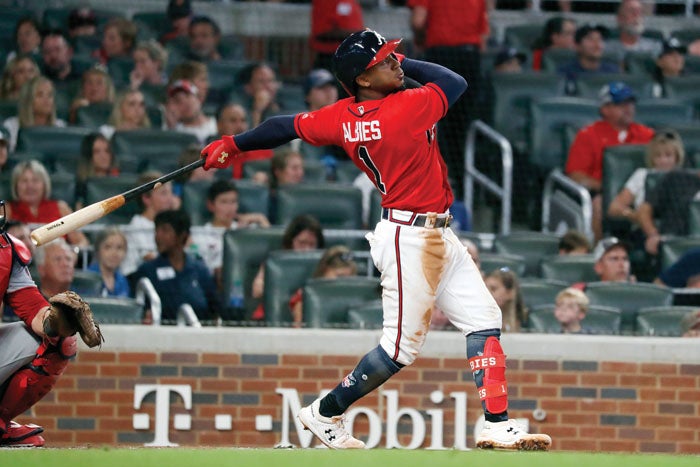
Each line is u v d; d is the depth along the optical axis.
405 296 21.08
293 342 31.73
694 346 32.16
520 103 43.81
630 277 36.03
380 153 20.73
